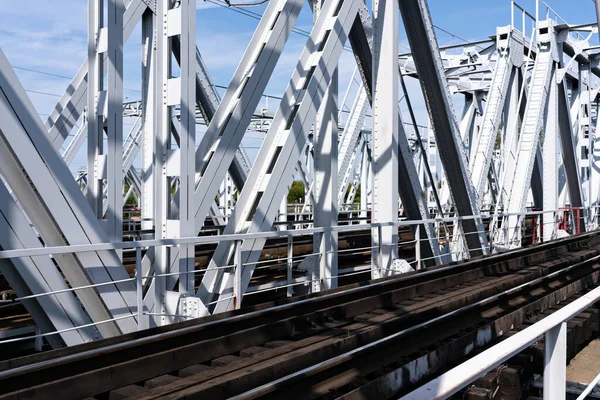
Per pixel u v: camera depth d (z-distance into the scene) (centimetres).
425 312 684
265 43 814
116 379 443
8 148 547
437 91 1201
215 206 1684
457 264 1030
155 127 709
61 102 1027
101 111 682
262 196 791
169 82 704
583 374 604
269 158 833
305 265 999
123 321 640
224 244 753
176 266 700
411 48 1178
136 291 647
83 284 616
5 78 530
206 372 466
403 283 864
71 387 414
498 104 1791
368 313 714
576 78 2425
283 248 1373
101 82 697
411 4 1109
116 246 582
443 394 208
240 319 586
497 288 883
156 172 711
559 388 295
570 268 1033
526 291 847
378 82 1042
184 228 694
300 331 614
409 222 1045
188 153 700
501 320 651
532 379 549
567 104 2039
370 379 480
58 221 574
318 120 1006
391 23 1030
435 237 1227
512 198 1761
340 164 1888
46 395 399
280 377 470
